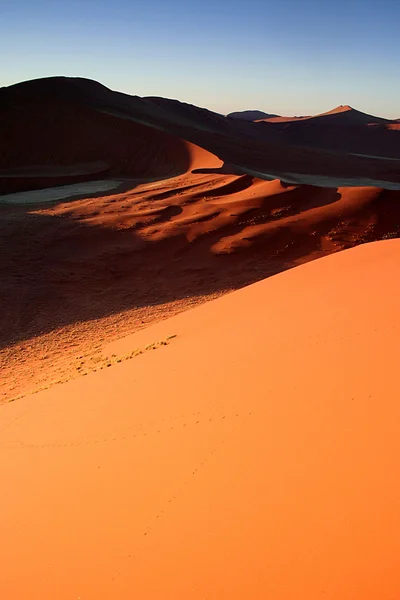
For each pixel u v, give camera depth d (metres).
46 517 6.43
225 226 44.69
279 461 5.72
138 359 13.92
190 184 62.53
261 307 15.25
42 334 26.06
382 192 52.25
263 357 9.51
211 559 4.69
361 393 6.59
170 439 7.34
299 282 17.61
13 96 103.62
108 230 42.75
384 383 6.64
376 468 4.94
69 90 116.69
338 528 4.39
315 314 11.79
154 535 5.32
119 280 34.75
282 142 178.88
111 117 97.06
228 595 4.24
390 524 4.18
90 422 9.45
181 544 5.04
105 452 7.74
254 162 93.62
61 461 8.03
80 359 19.77
